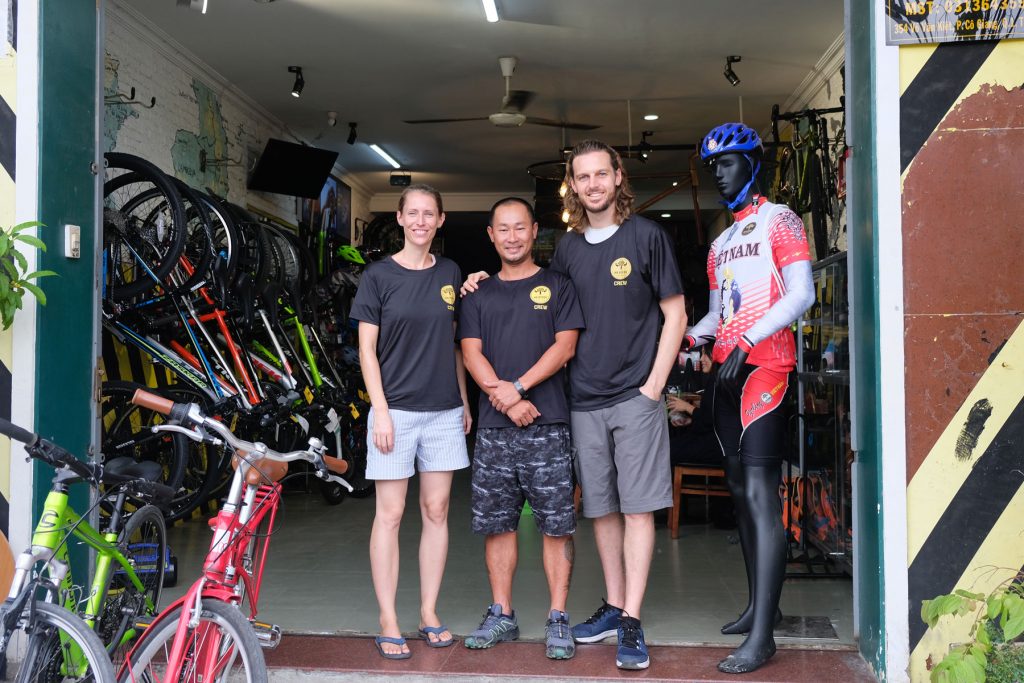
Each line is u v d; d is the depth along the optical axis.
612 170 3.17
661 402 3.15
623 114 8.58
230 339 5.23
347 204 11.50
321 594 4.15
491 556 3.30
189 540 5.27
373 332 3.19
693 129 9.19
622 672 2.93
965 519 2.77
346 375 7.77
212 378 4.88
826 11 5.93
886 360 2.78
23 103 3.01
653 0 5.73
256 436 5.44
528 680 2.88
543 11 5.93
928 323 2.78
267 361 6.05
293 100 7.99
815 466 4.92
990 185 2.78
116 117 5.69
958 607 2.54
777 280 3.05
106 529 2.97
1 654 2.44
